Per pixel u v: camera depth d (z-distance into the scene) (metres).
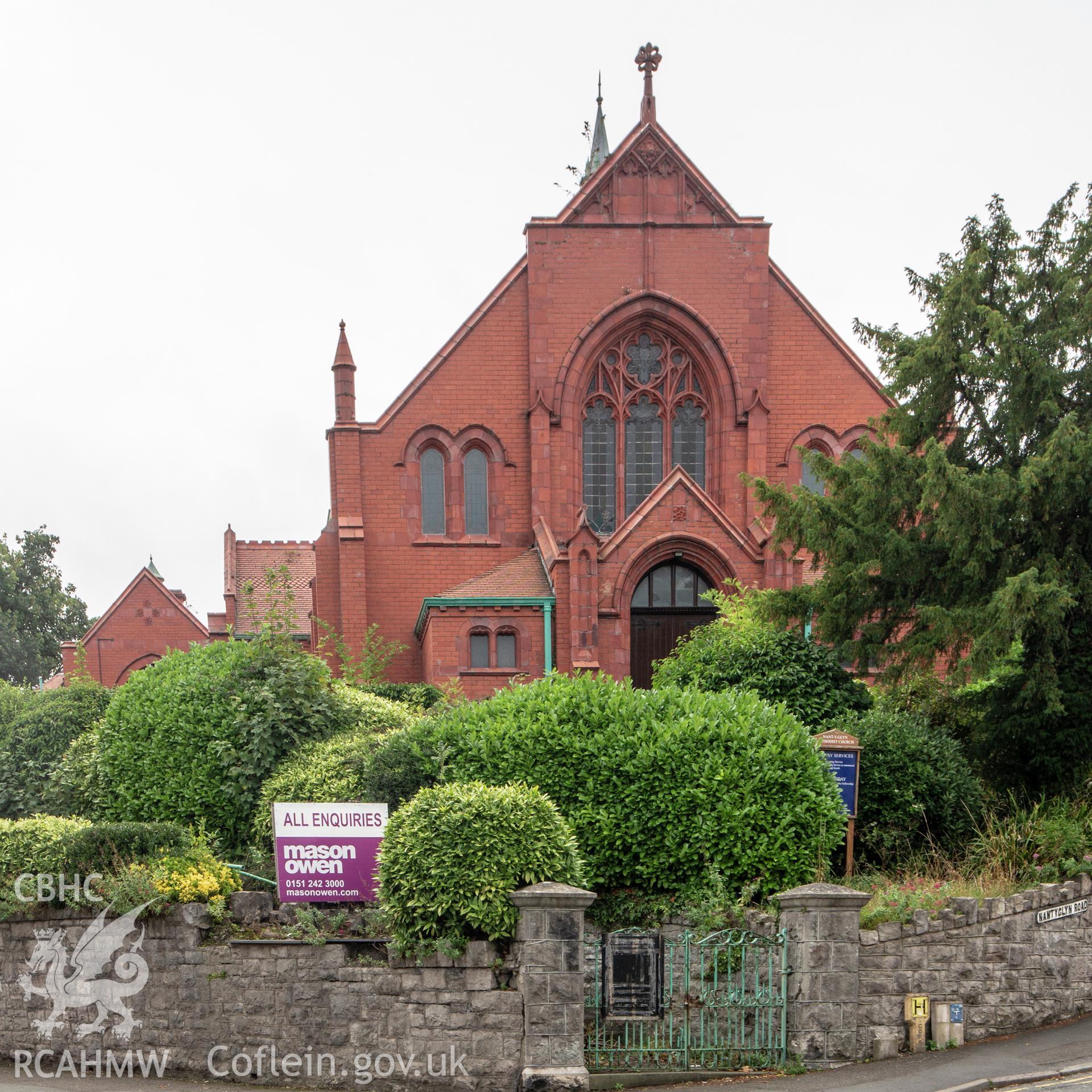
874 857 17.42
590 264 34.38
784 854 14.88
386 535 34.03
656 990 13.05
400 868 12.91
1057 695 17.83
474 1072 12.45
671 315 34.34
